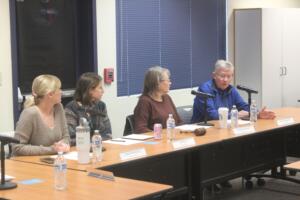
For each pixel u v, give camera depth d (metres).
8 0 4.59
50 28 5.23
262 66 6.86
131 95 5.81
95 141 3.12
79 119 3.91
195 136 4.00
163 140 3.85
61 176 2.48
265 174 5.21
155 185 2.55
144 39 5.91
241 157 4.55
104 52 5.49
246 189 5.06
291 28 7.12
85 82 3.97
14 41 4.65
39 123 3.45
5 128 4.61
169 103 4.54
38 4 5.11
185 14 6.38
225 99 5.00
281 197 4.76
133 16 5.77
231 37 7.04
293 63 7.18
